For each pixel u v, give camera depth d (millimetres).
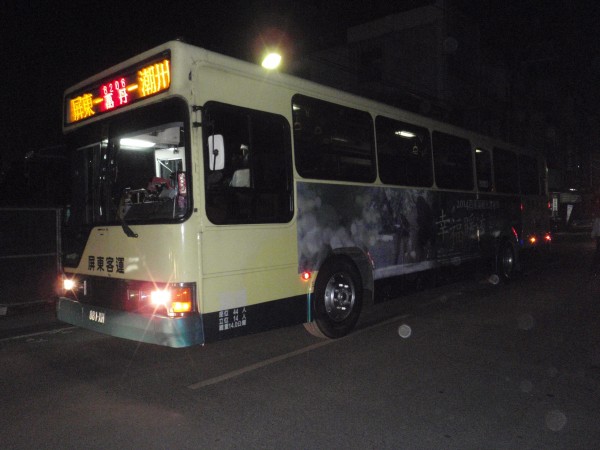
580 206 41281
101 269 5727
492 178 11172
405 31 22797
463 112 24203
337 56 24891
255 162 5684
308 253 6301
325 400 4824
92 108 6039
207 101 5180
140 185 5941
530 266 15195
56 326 8062
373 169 7535
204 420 4398
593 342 6793
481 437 4070
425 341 6867
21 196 13945
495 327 7645
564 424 4309
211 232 5148
